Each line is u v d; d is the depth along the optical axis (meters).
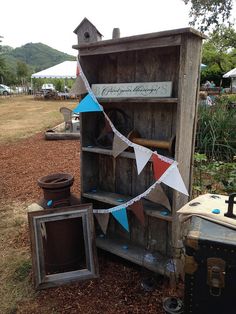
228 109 7.02
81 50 2.64
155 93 2.38
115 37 2.62
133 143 2.45
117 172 2.96
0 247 3.21
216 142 5.63
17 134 10.19
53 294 2.48
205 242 1.63
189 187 2.55
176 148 2.25
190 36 2.12
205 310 1.72
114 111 2.85
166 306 2.11
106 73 2.79
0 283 2.64
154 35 2.16
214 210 1.88
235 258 1.59
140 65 2.56
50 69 21.98
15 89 45.88
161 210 2.54
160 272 2.47
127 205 2.55
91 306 2.33
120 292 2.46
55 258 2.73
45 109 18.70
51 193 2.77
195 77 2.32
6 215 3.96
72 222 2.71
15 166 6.23
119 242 2.92
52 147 7.88
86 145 2.94
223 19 15.16
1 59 50.19
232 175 3.62
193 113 2.39
